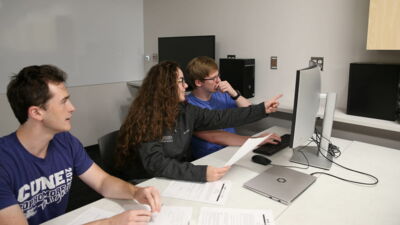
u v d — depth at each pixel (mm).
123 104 4074
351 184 1374
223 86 2207
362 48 2250
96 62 3756
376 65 2055
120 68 3988
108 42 3818
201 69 1942
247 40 2930
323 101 2445
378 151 1790
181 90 1636
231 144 1886
